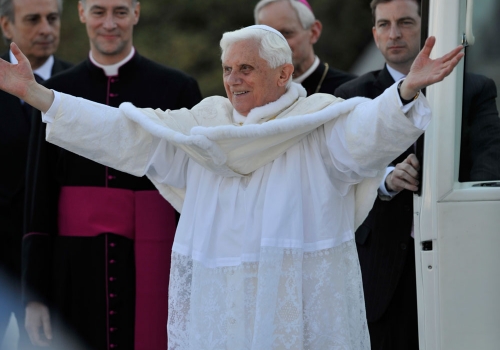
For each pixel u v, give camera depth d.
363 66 44.22
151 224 16.62
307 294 12.69
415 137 12.03
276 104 12.95
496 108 13.43
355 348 12.84
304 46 19.64
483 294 13.16
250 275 12.63
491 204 13.20
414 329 15.20
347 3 51.34
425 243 13.43
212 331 12.73
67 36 51.06
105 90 17.44
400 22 16.02
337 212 12.90
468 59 13.43
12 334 19.91
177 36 51.06
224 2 52.00
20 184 18.12
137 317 16.52
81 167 16.64
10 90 12.90
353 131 12.33
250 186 12.90
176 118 13.41
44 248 16.64
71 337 16.58
